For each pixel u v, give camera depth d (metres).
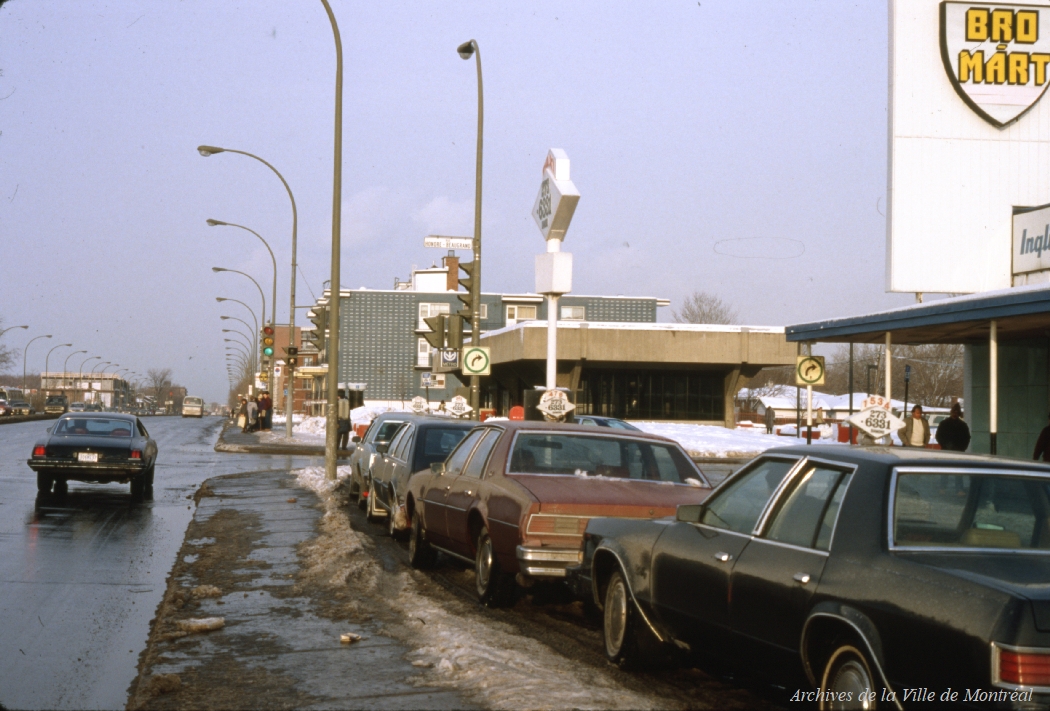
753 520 5.71
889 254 23.52
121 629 7.89
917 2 23.45
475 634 7.32
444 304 68.50
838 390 100.81
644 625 6.57
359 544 11.30
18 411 84.12
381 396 67.88
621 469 9.05
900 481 4.92
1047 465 5.17
